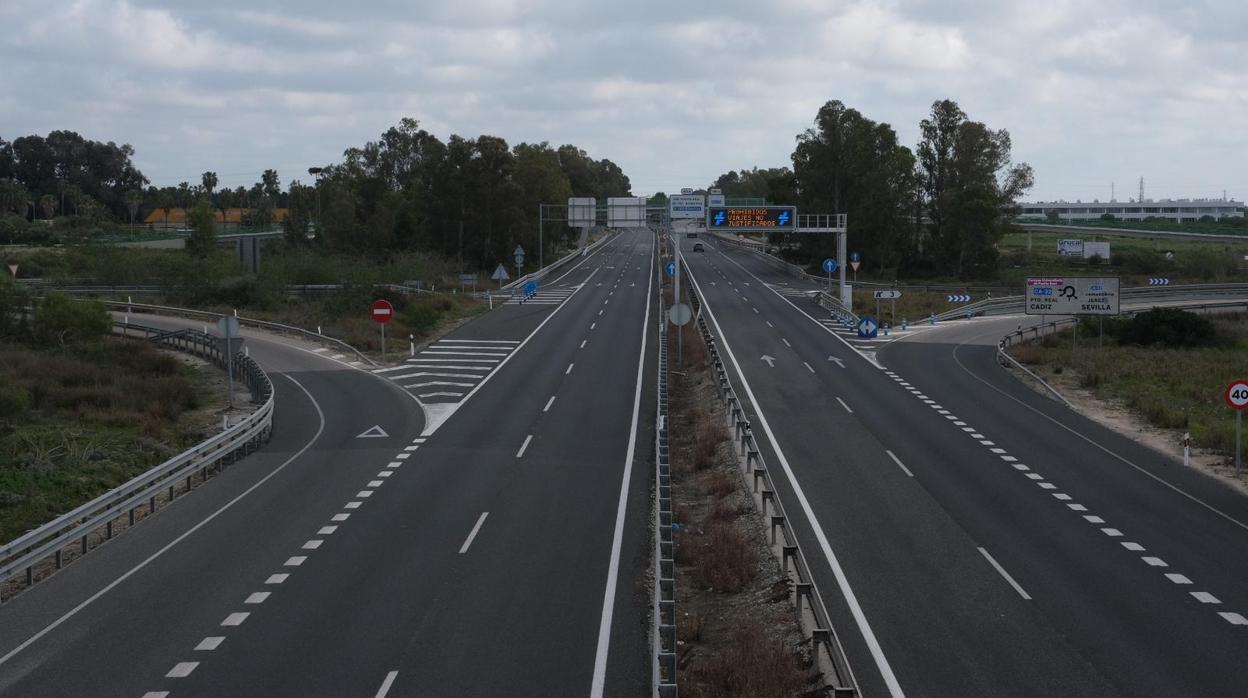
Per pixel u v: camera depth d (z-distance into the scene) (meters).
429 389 37.97
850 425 30.97
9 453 26.23
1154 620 14.87
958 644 13.96
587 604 15.52
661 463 20.89
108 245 91.25
